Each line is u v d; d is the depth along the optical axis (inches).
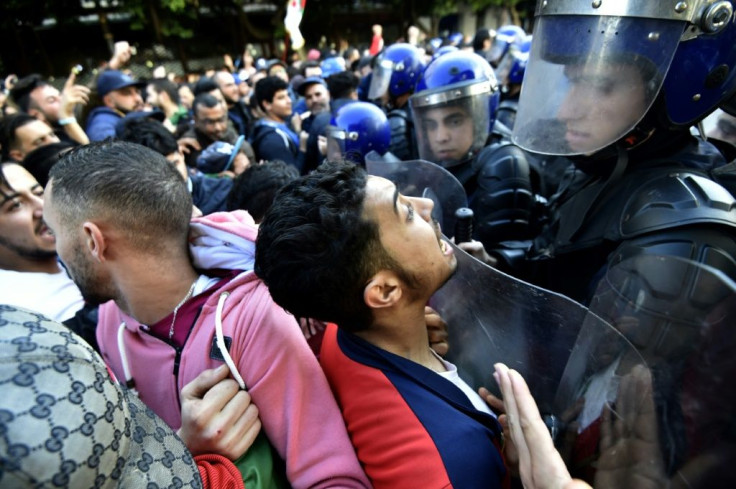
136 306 26.4
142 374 27.7
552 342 23.5
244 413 23.6
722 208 23.9
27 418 12.2
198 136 101.1
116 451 14.3
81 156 24.6
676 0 25.1
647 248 24.7
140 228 24.0
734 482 17.0
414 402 22.2
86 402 13.4
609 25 26.5
